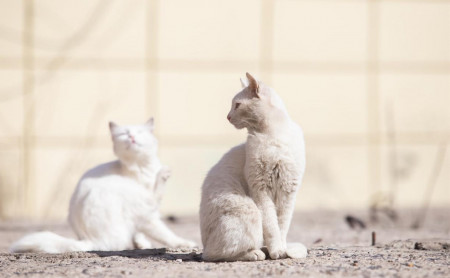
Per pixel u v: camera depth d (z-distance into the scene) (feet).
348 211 48.16
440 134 53.26
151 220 25.46
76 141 48.75
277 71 51.75
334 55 52.54
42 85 48.44
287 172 19.17
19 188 47.88
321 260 19.86
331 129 52.19
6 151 47.83
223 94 51.11
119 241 24.39
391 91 53.01
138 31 49.93
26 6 48.26
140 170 25.68
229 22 51.24
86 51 49.16
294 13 52.03
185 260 20.40
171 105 50.29
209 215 19.63
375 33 53.06
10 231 36.86
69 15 48.93
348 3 52.70
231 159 20.30
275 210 19.65
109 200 24.61
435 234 32.24
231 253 19.29
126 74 49.70
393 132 52.75
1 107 47.80
